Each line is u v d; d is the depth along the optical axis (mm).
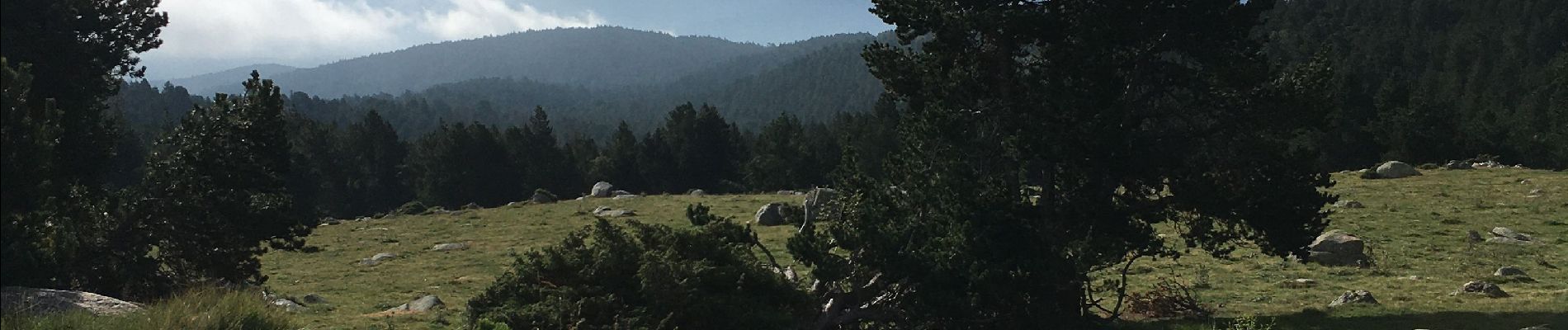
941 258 17578
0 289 16359
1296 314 21812
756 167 124500
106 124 25391
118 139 25312
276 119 25578
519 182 124750
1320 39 184250
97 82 23828
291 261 43500
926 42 19953
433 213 70500
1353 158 89938
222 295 17062
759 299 16000
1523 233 37125
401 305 27844
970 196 17906
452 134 121688
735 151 135000
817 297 17859
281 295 28250
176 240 24219
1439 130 87188
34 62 20969
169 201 23750
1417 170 64375
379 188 129500
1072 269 18203
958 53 19781
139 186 24469
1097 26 17922
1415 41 180250
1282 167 18391
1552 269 29266
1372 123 93500
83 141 22141
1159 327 20672
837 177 20703
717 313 15047
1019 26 18219
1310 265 31281
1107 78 18109
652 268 14711
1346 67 148000
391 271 39219
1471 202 46531
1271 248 19438
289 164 26344
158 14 25609
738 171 130125
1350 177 63469
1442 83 149875
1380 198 50219
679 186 129250
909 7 19219
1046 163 18766
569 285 15617
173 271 24875
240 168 24344
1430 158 87062
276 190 26234
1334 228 40500
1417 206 46062
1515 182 53969
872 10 20141
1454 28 187250
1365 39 186750
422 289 33219
